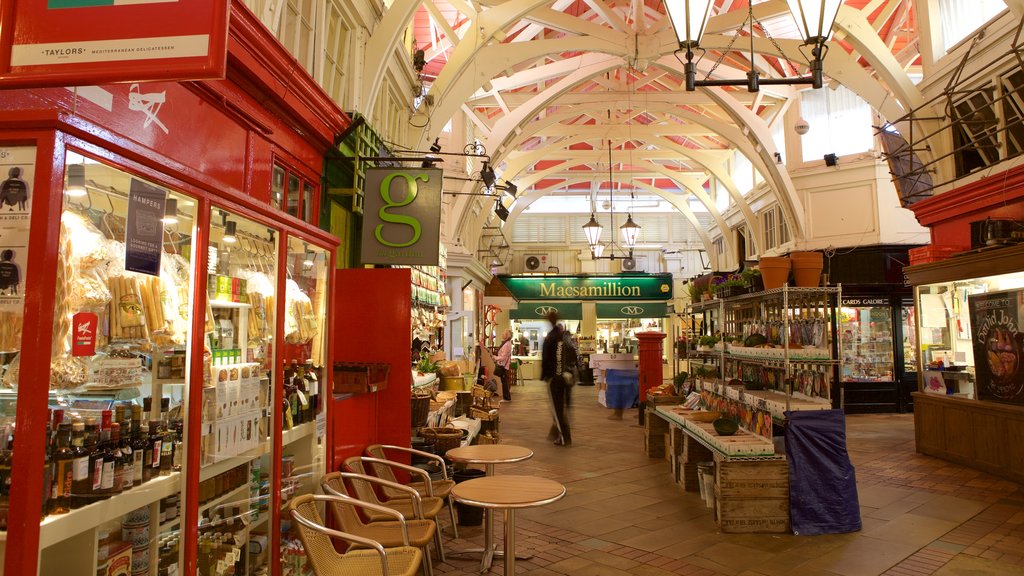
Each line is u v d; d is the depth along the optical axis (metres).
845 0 10.89
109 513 1.95
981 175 8.17
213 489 2.55
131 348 2.09
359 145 5.71
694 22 4.56
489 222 17.84
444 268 11.62
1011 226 6.66
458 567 4.11
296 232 3.20
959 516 5.21
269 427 2.97
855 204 13.05
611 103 14.02
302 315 3.48
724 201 19.53
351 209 5.95
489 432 7.55
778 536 4.73
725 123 14.12
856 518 4.84
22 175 1.65
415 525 3.48
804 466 4.84
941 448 7.70
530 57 9.80
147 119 2.91
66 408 1.87
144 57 1.72
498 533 4.79
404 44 7.86
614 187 23.39
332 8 5.52
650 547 4.49
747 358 5.86
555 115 14.33
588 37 10.17
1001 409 6.63
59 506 1.77
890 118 9.73
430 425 6.01
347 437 4.34
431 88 8.70
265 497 2.94
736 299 6.46
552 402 8.84
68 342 1.78
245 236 2.79
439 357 9.47
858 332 12.67
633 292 20.80
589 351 21.03
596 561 4.20
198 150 3.37
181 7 1.73
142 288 2.12
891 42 11.64
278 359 3.02
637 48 10.37
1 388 1.65
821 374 5.24
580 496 5.91
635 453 8.09
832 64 9.98
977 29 8.09
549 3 9.91
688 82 4.70
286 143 4.55
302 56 4.98
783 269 5.49
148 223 2.13
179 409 2.28
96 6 1.75
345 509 3.37
